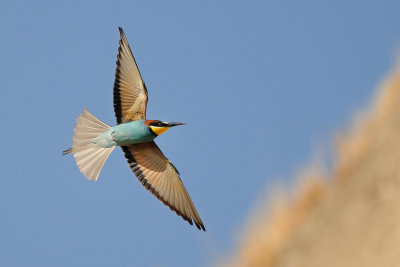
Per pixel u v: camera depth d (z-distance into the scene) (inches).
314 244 616.1
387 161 634.8
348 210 623.2
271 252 625.0
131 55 511.8
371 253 567.8
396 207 587.8
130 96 518.3
